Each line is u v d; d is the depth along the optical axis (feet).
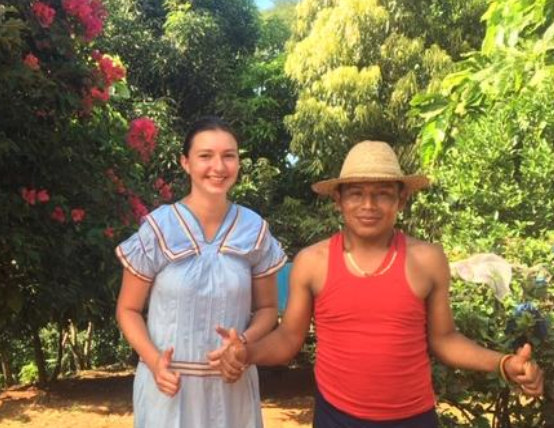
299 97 30.73
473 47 29.94
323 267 7.64
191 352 8.02
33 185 18.98
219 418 8.13
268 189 30.32
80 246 20.20
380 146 7.69
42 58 18.04
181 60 32.94
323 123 28.48
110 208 20.47
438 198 14.16
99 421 20.16
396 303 7.31
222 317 8.06
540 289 11.18
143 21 34.60
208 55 33.45
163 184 23.53
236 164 8.23
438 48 28.27
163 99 30.60
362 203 7.47
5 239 17.76
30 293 20.80
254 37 37.06
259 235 8.36
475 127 14.32
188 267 8.03
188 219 8.16
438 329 7.72
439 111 17.02
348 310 7.39
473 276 10.40
